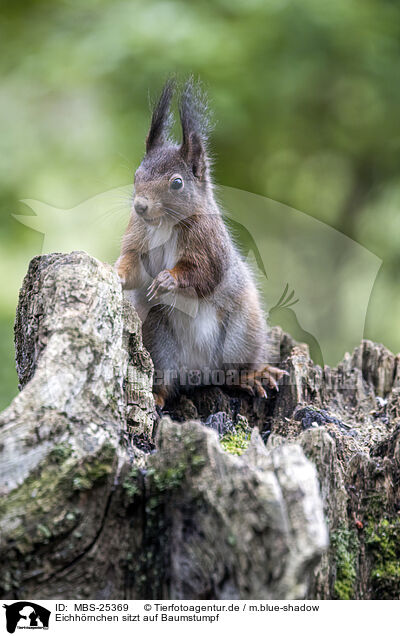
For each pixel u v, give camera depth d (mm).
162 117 7566
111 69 15320
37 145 17641
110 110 16375
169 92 7586
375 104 17047
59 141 17547
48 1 17828
